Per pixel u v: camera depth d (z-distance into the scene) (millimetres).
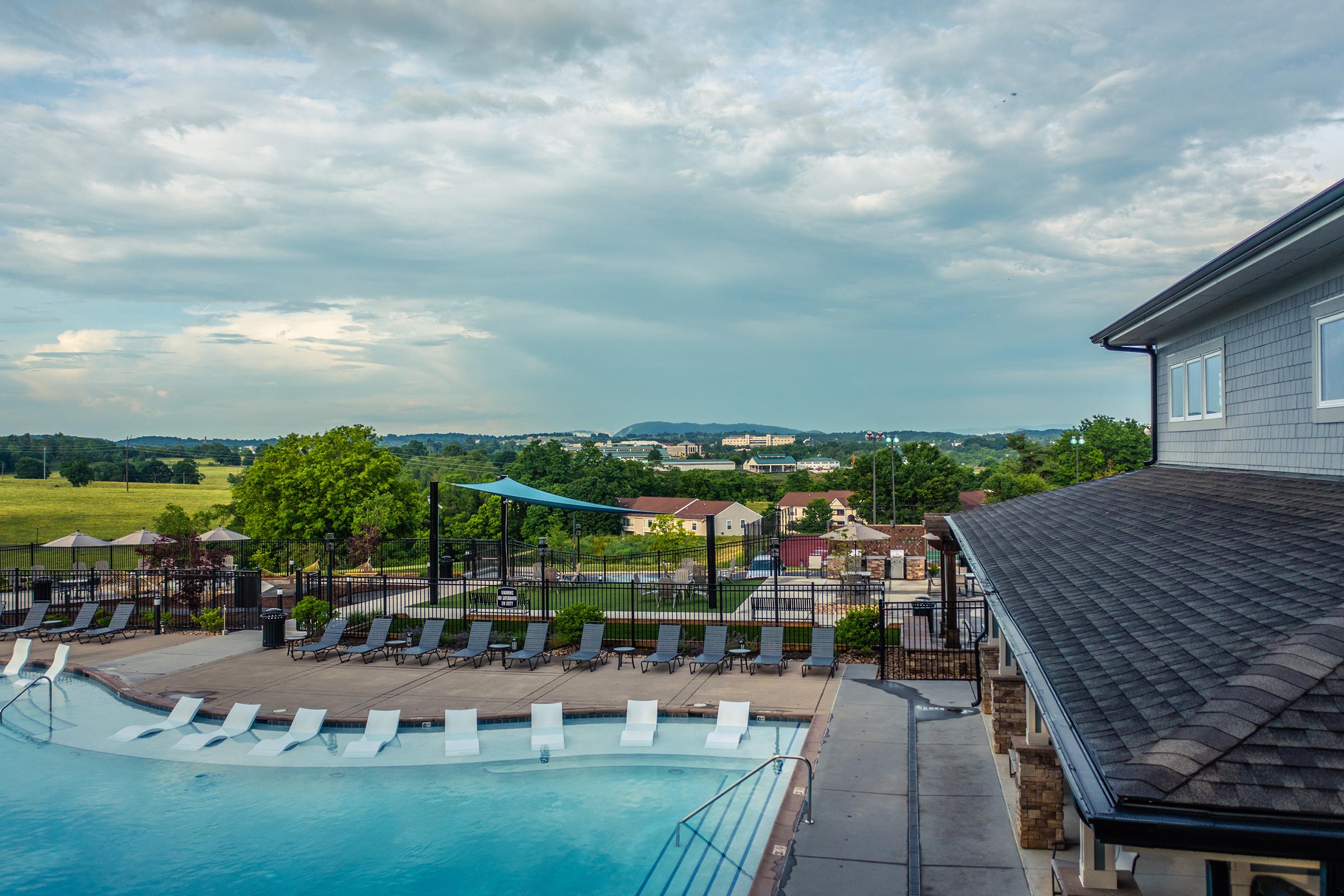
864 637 22391
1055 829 10875
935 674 20438
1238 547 8500
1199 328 14461
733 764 15469
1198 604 7199
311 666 23250
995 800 12625
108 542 34656
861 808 12484
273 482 52250
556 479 105875
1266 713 4820
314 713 17781
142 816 13773
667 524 53219
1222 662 5715
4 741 17547
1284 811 4199
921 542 40250
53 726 18500
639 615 28688
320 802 14266
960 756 14664
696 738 16953
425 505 57000
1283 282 11070
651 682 20938
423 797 14359
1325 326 10070
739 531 97812
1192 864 10102
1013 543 13180
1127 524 11734
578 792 14453
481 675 22047
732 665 22328
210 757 16453
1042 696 6480
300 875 11797
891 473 90188
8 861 12281
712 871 11477
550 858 12047
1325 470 10141
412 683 21281
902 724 16703
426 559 54750
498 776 15258
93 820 13680
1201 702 5227
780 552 43594
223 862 12203
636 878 11352
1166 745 4785
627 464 116500
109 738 17672
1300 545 7773
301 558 43969
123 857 12398
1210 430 14047
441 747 16812
